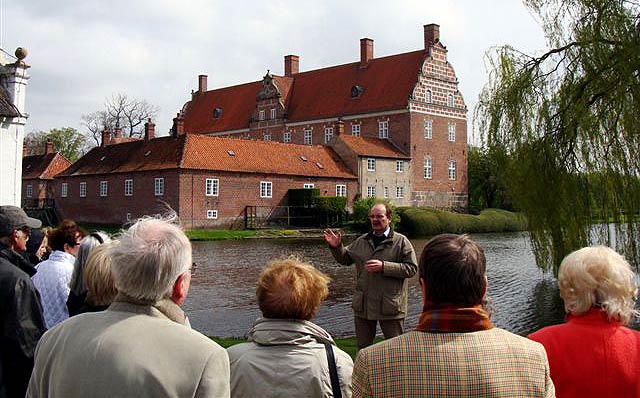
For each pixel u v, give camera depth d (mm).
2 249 5016
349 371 3705
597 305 3379
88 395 2510
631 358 3232
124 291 2779
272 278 3787
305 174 49812
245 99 72625
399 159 56094
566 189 12922
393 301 6953
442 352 2713
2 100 22297
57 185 56219
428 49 59031
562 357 3312
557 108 13297
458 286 2773
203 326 13492
